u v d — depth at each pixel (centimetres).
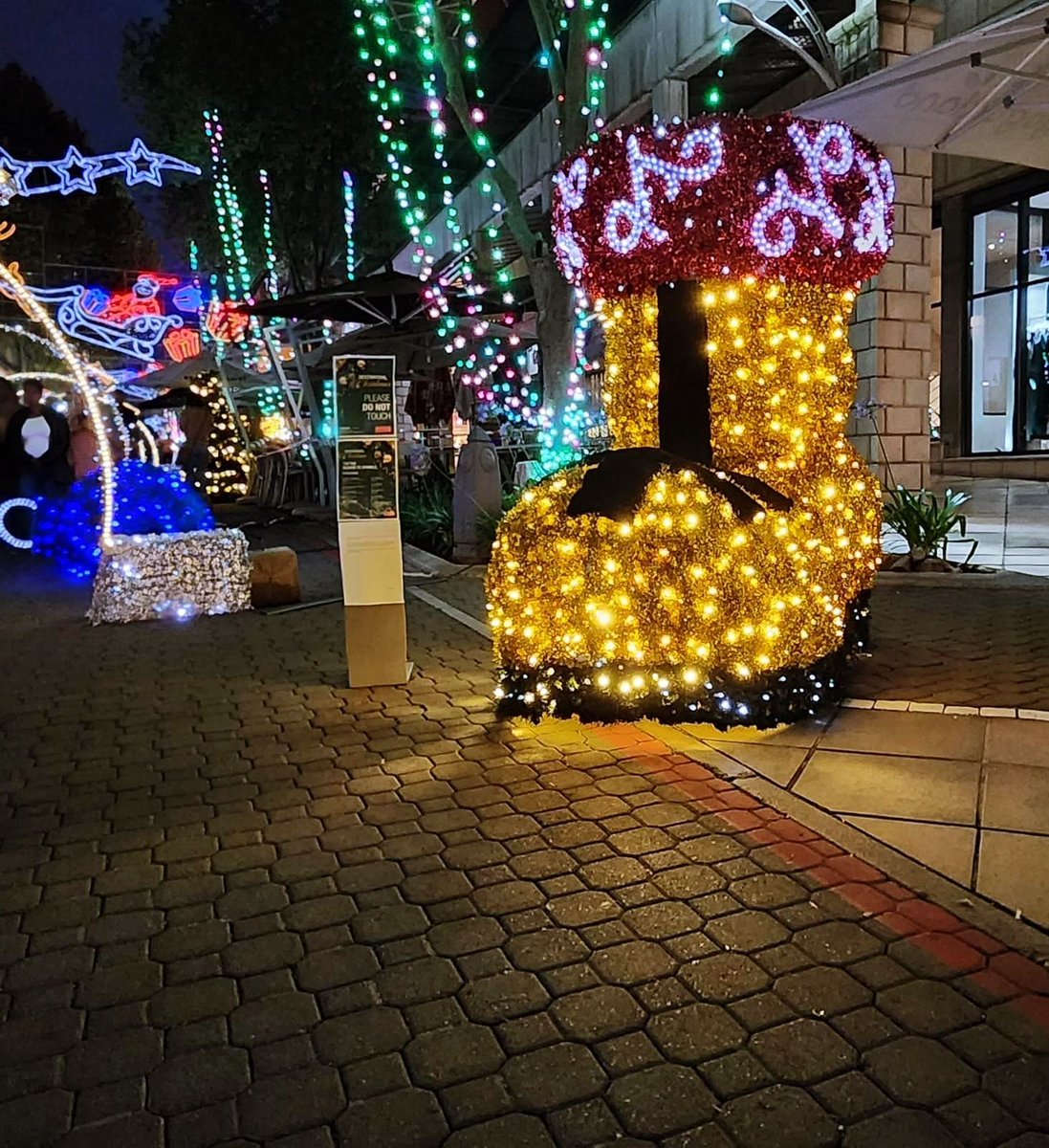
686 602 477
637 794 406
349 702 557
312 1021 266
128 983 285
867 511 594
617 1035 256
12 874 355
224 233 2184
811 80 1421
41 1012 272
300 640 732
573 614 495
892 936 296
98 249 3244
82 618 841
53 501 1246
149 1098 238
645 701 493
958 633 655
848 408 563
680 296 492
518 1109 231
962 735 458
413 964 290
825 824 370
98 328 2227
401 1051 252
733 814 384
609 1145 219
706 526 470
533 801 404
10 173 1647
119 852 371
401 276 1297
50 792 434
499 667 530
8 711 561
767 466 509
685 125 479
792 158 480
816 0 1223
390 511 583
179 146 2178
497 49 1628
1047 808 375
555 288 1098
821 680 501
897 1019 258
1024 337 1585
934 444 1761
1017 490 1416
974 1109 226
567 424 1116
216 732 512
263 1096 238
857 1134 220
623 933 303
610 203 499
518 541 509
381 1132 225
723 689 478
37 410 1331
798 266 497
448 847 366
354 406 576
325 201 2158
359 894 333
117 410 1111
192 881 346
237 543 859
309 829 386
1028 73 588
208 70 1898
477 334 1355
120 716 546
